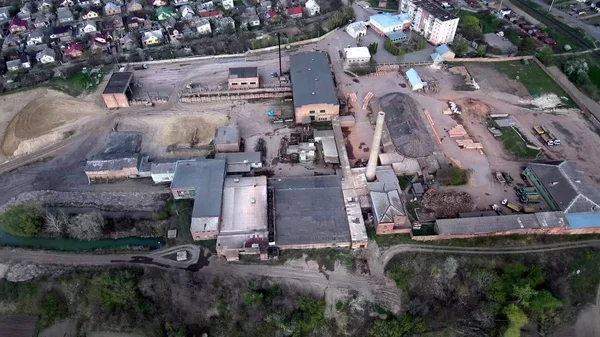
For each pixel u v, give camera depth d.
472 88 136.88
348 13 171.50
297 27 175.75
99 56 158.25
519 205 100.62
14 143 123.06
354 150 115.69
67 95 139.12
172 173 107.94
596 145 117.19
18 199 109.25
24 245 100.94
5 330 90.50
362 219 97.12
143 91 138.88
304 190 103.69
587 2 186.50
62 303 91.94
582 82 140.00
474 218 94.88
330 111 122.94
